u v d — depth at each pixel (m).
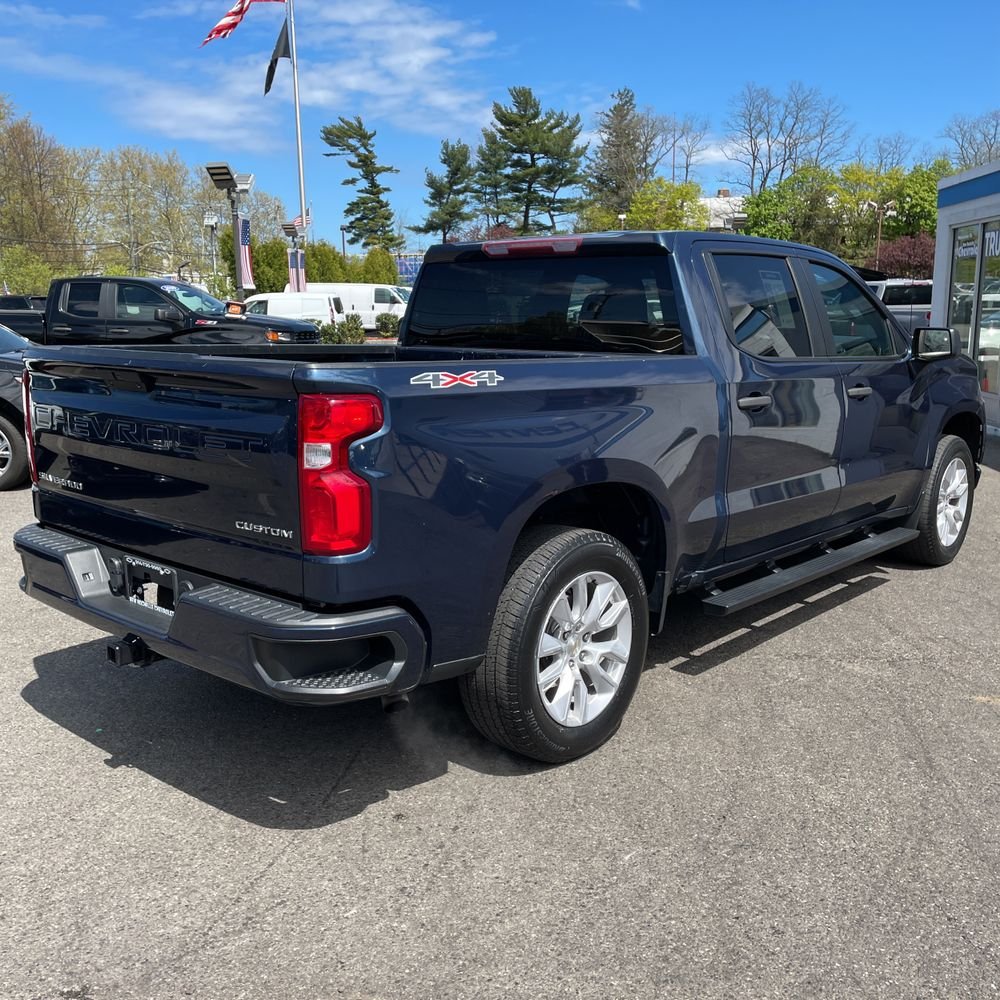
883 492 5.23
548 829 3.09
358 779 3.43
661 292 3.98
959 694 4.14
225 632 2.81
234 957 2.49
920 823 3.12
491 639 3.16
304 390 2.63
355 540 2.71
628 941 2.54
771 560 4.53
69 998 2.34
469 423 2.95
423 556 2.87
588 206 77.00
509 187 75.75
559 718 3.38
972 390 5.94
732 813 3.18
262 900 2.73
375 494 2.73
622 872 2.85
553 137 74.12
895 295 23.88
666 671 4.39
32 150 67.38
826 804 3.23
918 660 4.53
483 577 3.04
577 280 4.25
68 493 3.61
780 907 2.68
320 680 2.77
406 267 73.69
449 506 2.90
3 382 8.44
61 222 69.19
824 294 4.76
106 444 3.32
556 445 3.19
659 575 3.79
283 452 2.71
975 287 12.73
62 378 3.53
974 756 3.58
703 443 3.81
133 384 3.19
